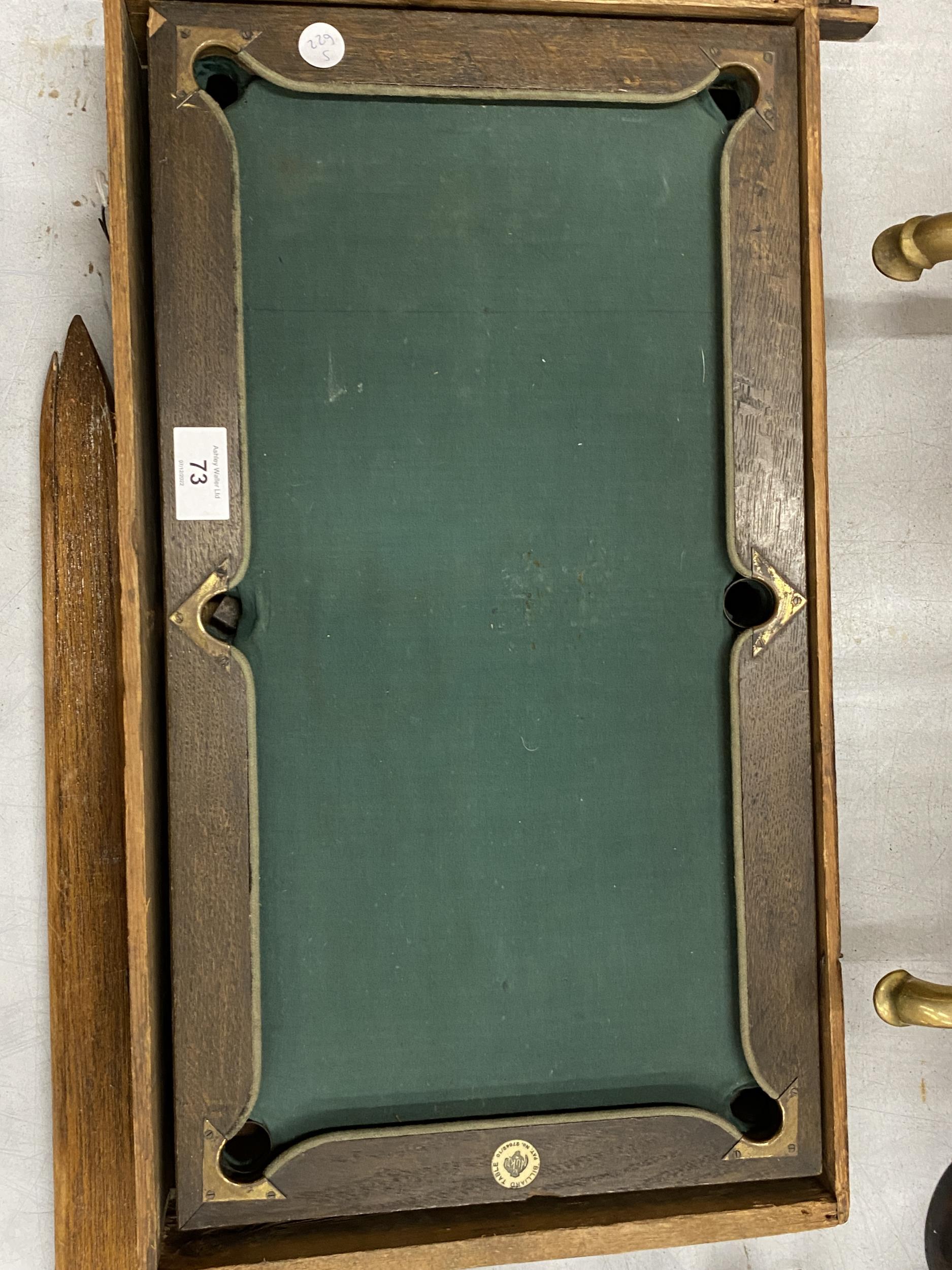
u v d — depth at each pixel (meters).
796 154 0.85
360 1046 0.82
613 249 0.85
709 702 0.85
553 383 0.84
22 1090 0.95
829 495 1.04
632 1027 0.84
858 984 1.05
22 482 0.95
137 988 0.75
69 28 0.96
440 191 0.83
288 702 0.81
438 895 0.83
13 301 0.95
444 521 0.83
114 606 0.94
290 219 0.81
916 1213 1.05
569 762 0.84
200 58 0.80
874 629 1.06
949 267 1.07
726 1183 0.85
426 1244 0.79
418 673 0.82
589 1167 0.83
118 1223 0.92
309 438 0.81
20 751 0.95
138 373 0.78
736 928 0.85
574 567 0.84
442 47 0.82
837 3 0.94
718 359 0.86
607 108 0.85
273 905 0.81
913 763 1.06
